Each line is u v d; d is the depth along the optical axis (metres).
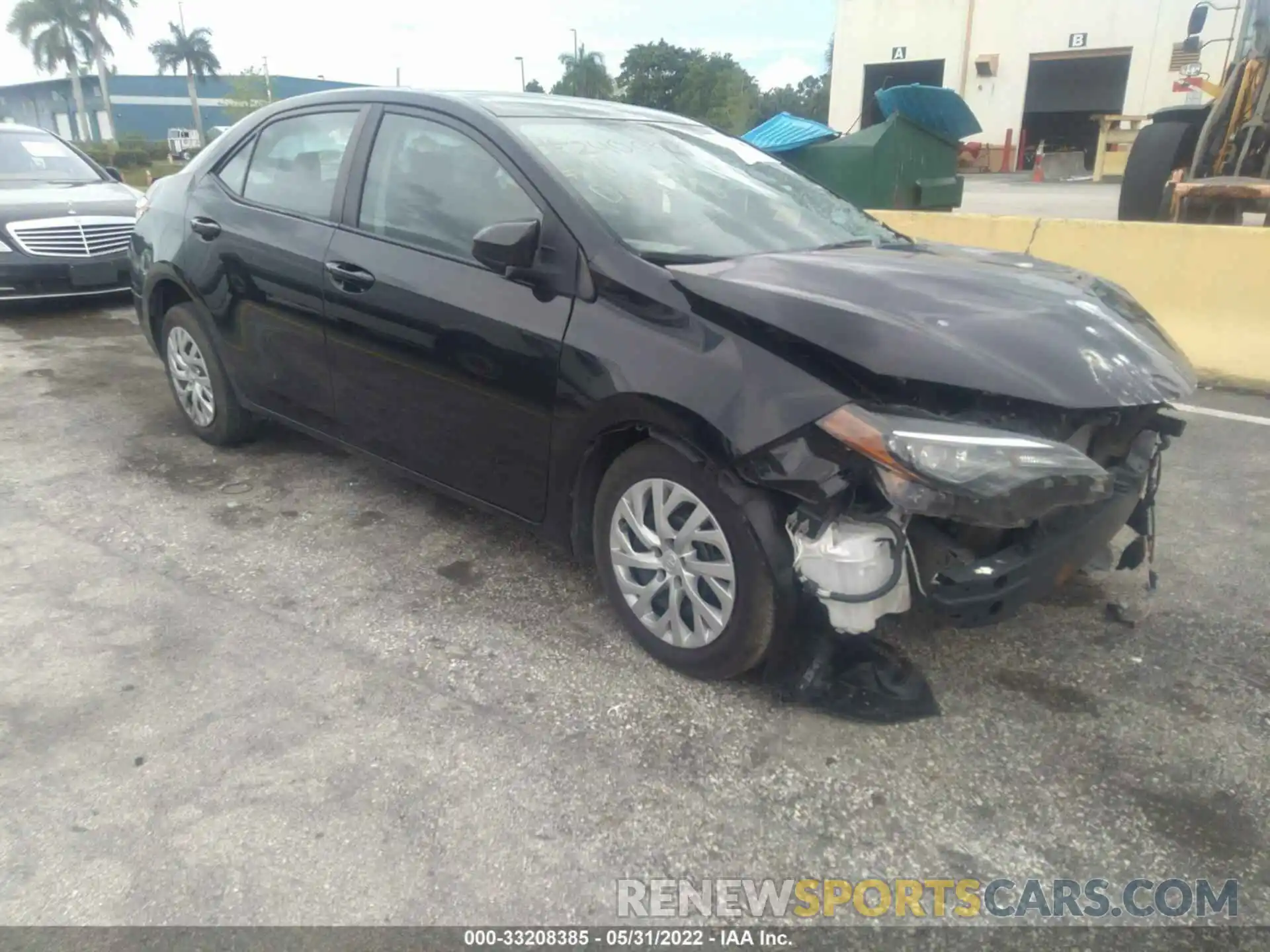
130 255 4.93
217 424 4.60
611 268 2.84
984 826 2.36
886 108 11.68
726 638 2.70
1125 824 2.37
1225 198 8.14
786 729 2.67
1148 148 9.38
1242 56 8.61
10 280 7.28
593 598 3.37
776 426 2.44
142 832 2.27
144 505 4.11
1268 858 2.27
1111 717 2.77
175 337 4.67
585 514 3.10
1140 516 3.16
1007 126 32.31
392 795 2.40
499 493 3.29
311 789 2.42
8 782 2.42
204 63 62.50
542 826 2.32
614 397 2.74
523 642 3.09
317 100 4.01
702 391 2.56
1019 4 30.95
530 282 2.98
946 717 2.74
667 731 2.66
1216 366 6.05
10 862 2.18
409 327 3.33
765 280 2.74
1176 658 3.06
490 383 3.11
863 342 2.46
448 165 3.36
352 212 3.65
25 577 3.46
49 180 8.41
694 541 2.72
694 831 2.32
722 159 3.78
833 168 11.12
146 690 2.80
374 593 3.39
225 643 3.06
